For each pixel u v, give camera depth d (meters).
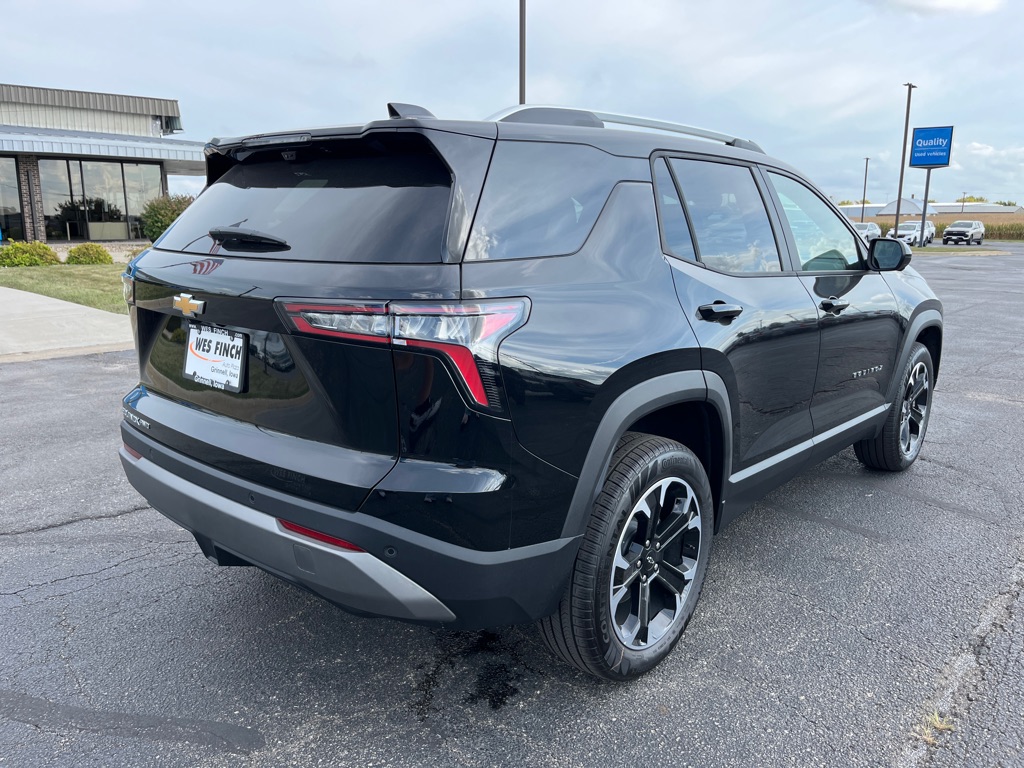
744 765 2.12
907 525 3.77
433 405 1.86
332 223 2.11
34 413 5.71
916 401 4.51
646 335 2.27
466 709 2.36
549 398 1.99
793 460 3.21
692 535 2.63
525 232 2.11
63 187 24.39
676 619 2.59
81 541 3.54
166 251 2.55
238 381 2.19
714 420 2.66
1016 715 2.32
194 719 2.30
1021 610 2.95
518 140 2.20
